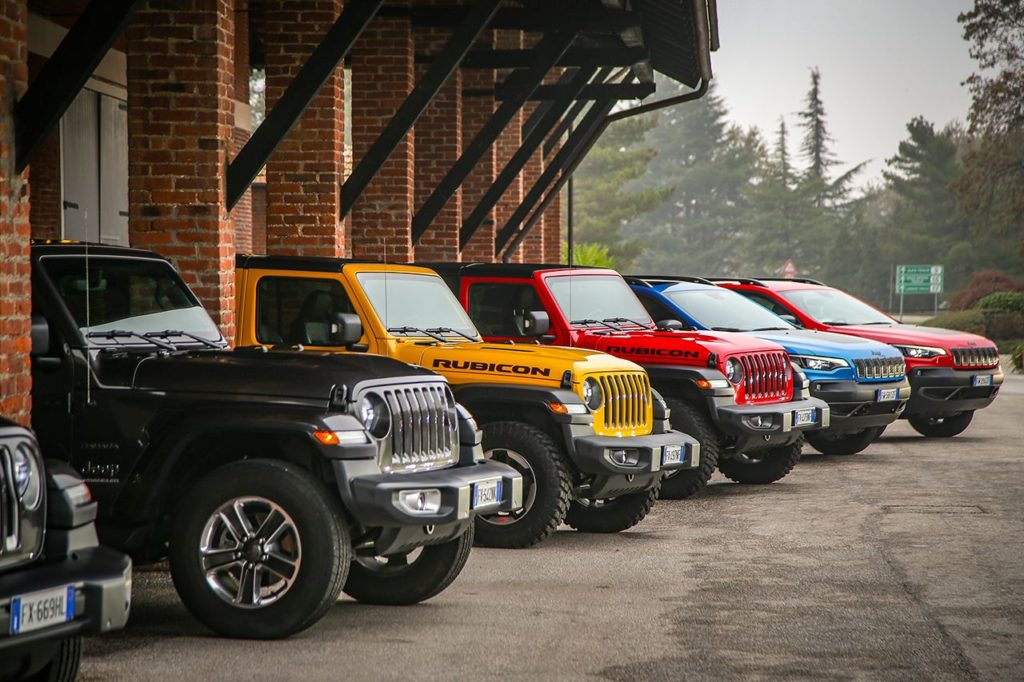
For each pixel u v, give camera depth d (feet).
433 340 39.40
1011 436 70.59
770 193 464.24
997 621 28.96
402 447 28.17
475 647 26.48
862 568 34.99
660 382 48.37
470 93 90.33
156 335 30.48
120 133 79.66
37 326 26.76
